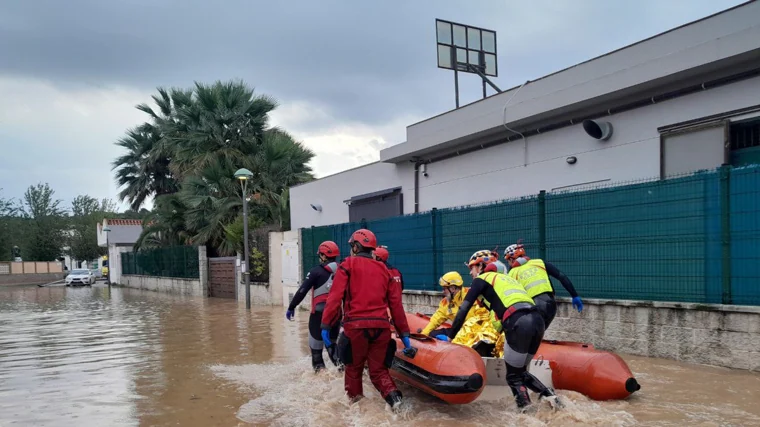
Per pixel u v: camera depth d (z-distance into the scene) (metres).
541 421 4.82
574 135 10.92
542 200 9.26
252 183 24.16
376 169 16.84
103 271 52.38
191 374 7.52
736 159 8.53
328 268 7.15
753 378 6.20
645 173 9.62
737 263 6.84
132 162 41.19
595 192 8.45
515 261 6.22
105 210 75.00
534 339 5.01
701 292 7.19
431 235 11.67
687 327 7.15
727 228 6.92
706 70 8.55
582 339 8.37
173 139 26.20
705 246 7.15
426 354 5.36
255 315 15.58
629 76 9.33
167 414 5.57
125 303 22.52
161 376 7.48
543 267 6.03
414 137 15.41
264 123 25.66
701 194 7.21
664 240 7.58
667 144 9.30
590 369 5.48
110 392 6.62
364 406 5.36
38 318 16.66
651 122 9.55
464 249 10.87
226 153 24.47
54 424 5.34
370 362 5.30
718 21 8.82
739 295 6.82
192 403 5.96
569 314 8.56
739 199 6.84
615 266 8.16
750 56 8.00
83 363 8.71
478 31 16.61
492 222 10.23
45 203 61.59
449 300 6.36
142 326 13.79
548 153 11.48
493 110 12.87
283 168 24.64
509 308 5.07
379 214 16.72
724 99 8.56
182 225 30.00
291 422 5.14
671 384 6.03
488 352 5.91
